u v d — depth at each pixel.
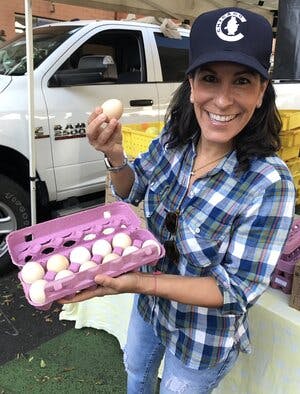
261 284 0.94
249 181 0.97
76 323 2.43
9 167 2.85
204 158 1.08
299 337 1.44
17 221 2.92
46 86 2.96
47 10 7.82
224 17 0.91
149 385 1.45
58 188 3.08
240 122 0.96
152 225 1.18
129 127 2.90
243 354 1.61
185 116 1.14
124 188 1.27
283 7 2.59
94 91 3.20
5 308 2.60
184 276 1.01
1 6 7.34
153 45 3.69
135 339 1.37
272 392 1.56
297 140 3.06
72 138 3.07
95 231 1.23
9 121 2.73
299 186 3.31
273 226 0.93
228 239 0.99
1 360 2.18
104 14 8.34
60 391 2.00
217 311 1.06
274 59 2.70
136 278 0.97
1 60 3.25
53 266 1.08
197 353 1.10
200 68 0.93
